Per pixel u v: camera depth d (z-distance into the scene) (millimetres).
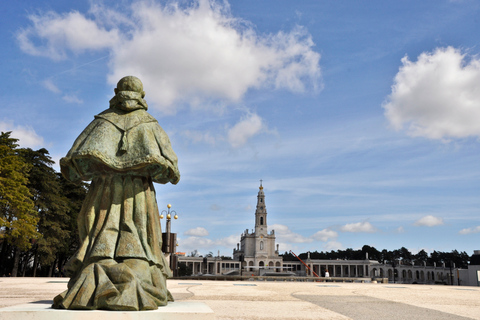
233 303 10883
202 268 171000
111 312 4883
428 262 188250
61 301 5254
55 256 47156
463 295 16703
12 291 13891
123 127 6285
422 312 9867
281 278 36656
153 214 6246
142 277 5621
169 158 6309
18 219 35188
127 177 6230
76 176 6469
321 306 10719
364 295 15531
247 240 188750
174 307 5555
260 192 193625
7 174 34156
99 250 5703
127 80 6633
